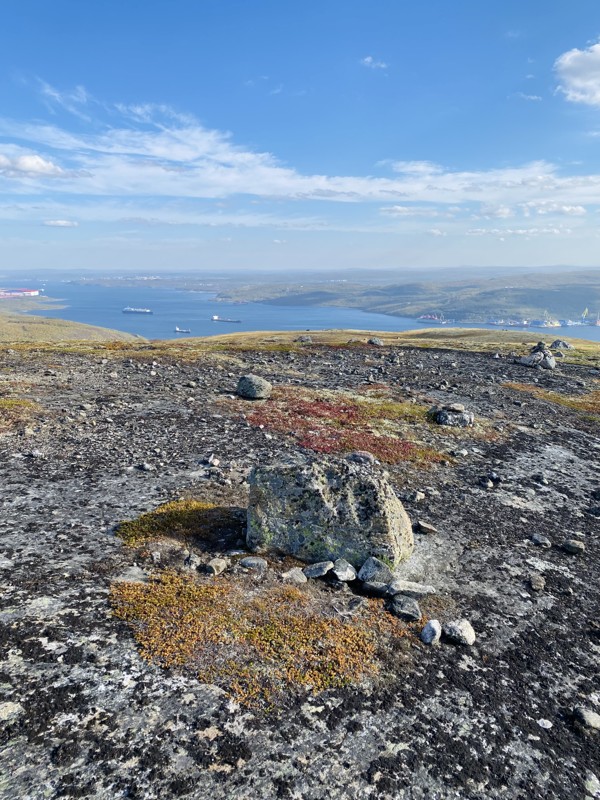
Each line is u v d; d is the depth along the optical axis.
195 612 12.47
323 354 67.00
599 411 43.25
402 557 16.50
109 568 14.13
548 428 36.94
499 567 17.25
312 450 27.17
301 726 9.66
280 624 12.45
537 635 13.82
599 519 22.50
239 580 14.20
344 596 14.20
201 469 22.94
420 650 12.47
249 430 29.86
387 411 36.81
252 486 16.22
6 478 19.56
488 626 13.91
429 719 10.33
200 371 48.19
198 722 9.39
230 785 8.27
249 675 10.73
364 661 11.69
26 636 10.94
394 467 26.25
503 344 96.81
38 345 64.56
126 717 9.28
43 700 9.36
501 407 41.72
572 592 16.30
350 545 15.71
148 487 20.30
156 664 10.71
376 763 9.09
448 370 58.22
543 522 21.55
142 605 12.48
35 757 8.24
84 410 30.44
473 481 25.53
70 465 21.75
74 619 11.73
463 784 8.93
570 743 10.27
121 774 8.18
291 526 15.89
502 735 10.21
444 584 15.72
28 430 25.11
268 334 130.50
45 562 14.03
